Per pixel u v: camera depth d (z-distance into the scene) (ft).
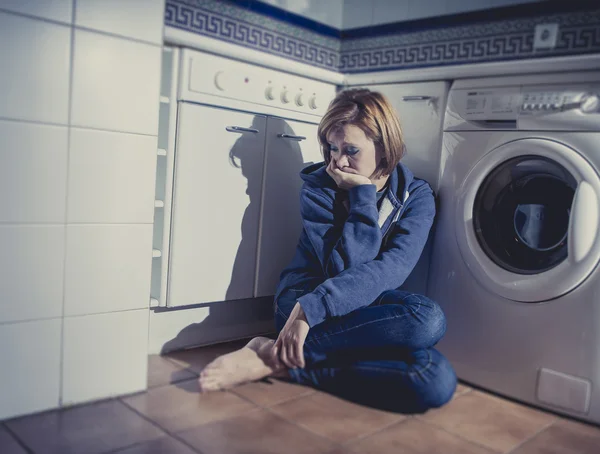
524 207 5.48
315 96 6.81
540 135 5.23
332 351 5.31
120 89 4.63
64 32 4.33
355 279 5.20
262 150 6.43
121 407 4.74
